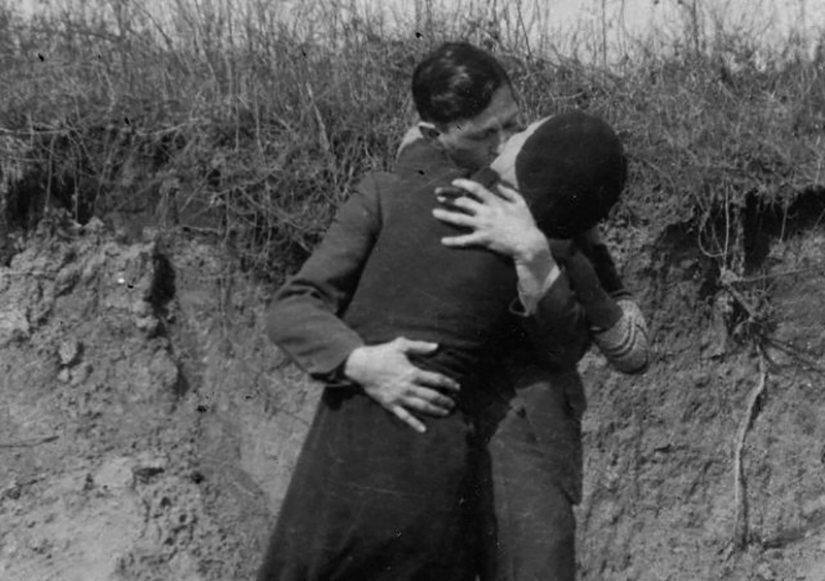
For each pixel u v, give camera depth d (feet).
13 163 15.14
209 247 15.44
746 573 15.99
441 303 10.06
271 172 15.37
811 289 16.75
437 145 10.54
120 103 15.66
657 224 16.30
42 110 15.49
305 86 16.11
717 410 16.46
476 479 10.23
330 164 15.49
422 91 10.51
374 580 10.09
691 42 18.35
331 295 10.26
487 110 10.41
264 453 14.98
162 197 15.40
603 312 10.38
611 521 15.79
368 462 9.97
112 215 15.40
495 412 10.39
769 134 17.03
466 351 10.12
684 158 16.55
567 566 10.16
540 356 10.40
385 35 17.37
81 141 15.35
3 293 14.99
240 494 14.67
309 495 10.19
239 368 15.28
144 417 14.79
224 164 15.37
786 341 16.71
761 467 16.37
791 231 16.76
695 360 16.47
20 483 14.02
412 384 9.89
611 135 10.15
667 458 16.19
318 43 17.11
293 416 15.20
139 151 15.43
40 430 14.43
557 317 10.03
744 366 16.63
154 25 17.12
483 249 10.02
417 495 9.92
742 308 16.62
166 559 13.75
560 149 10.06
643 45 18.40
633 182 16.46
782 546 16.20
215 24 17.04
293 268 15.47
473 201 10.13
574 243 10.41
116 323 15.06
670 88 17.60
